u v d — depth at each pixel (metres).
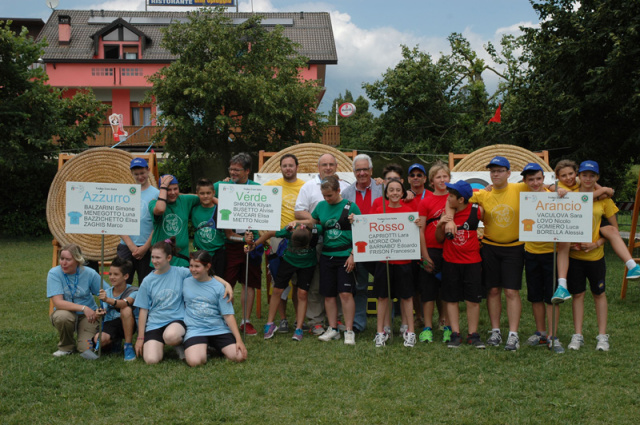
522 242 6.16
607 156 16.72
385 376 5.22
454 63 24.12
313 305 7.11
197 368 5.54
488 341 6.28
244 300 6.65
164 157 23.41
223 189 6.45
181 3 38.53
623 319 7.52
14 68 19.39
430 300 6.54
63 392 4.91
